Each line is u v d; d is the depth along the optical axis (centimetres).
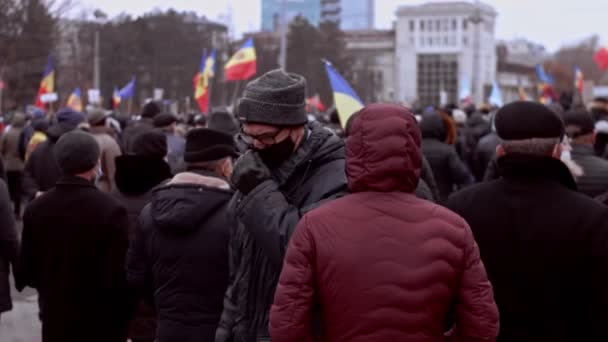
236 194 333
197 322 410
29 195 852
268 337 309
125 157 526
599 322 314
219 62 4784
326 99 6372
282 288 270
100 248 485
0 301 560
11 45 3534
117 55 4634
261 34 7325
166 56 4675
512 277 329
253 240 313
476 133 1348
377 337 259
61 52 4725
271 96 306
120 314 497
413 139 273
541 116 340
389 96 10656
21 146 1444
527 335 327
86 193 491
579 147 501
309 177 313
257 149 316
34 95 4181
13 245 548
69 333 485
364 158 271
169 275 413
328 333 268
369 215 268
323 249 267
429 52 12269
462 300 268
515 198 337
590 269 319
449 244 266
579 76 3081
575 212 325
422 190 438
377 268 262
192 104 4659
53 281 487
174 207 405
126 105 4456
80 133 500
